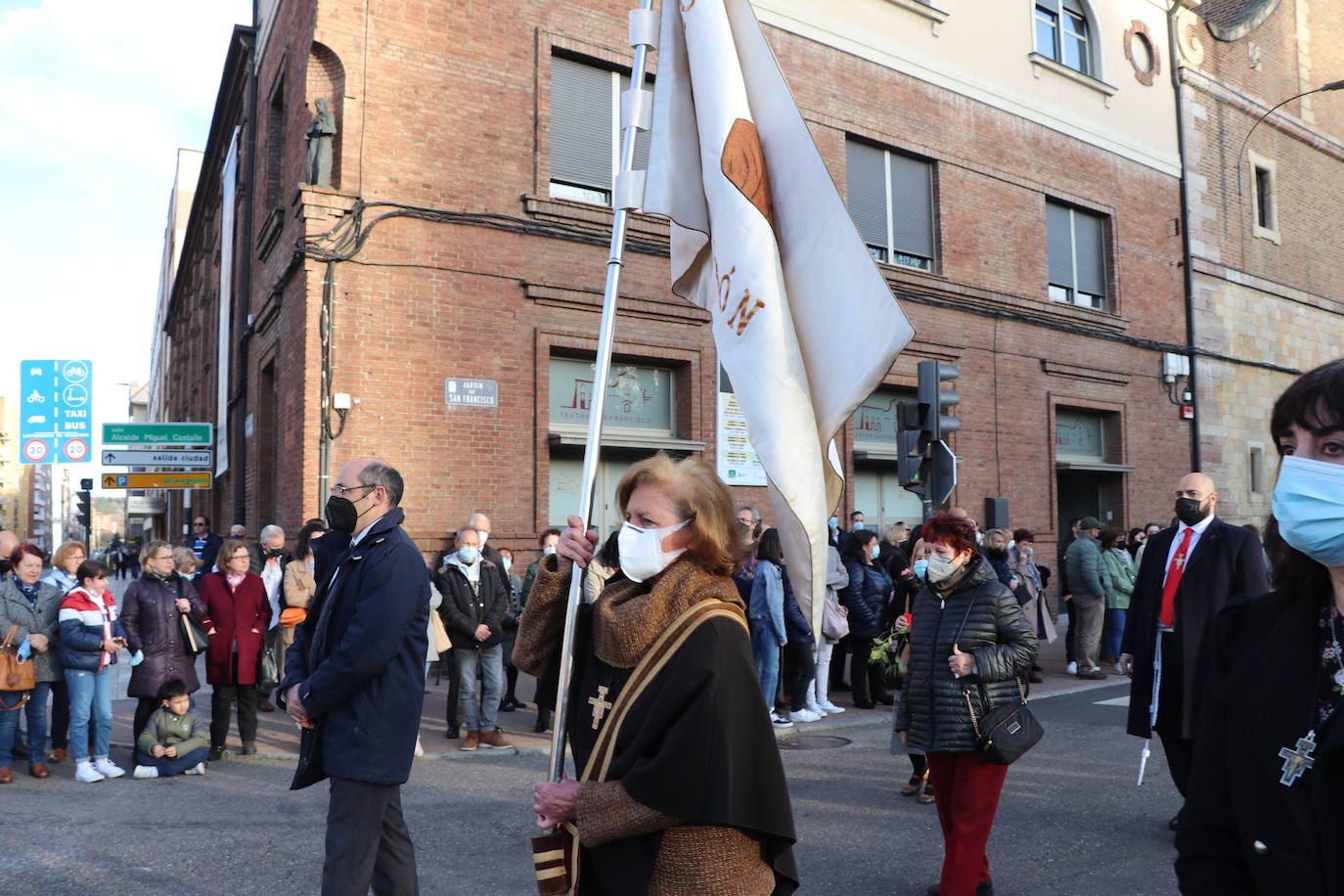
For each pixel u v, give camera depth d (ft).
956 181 49.96
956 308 48.88
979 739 13.23
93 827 18.40
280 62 42.37
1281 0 68.64
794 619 28.73
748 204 9.84
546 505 37.04
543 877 7.25
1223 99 63.98
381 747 11.46
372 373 34.40
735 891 6.69
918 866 15.81
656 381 41.37
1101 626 37.32
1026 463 51.31
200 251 81.46
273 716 30.22
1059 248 55.31
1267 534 5.40
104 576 22.84
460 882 15.24
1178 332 59.98
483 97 36.96
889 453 46.78
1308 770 4.79
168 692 22.95
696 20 10.50
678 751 6.56
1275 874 4.84
